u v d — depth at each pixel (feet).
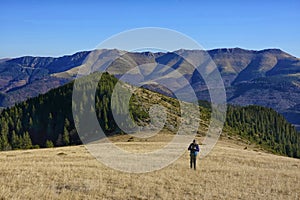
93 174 93.04
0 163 113.09
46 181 83.15
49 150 183.52
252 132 447.01
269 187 86.63
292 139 508.94
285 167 127.54
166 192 76.48
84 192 74.69
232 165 124.67
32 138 379.14
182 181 89.35
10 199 65.62
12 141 351.25
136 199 71.31
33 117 395.34
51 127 375.66
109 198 71.41
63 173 92.58
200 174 100.53
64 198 68.59
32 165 107.76
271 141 450.71
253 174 104.58
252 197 75.87
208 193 77.10
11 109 420.77
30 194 69.92
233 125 433.89
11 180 82.94
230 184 88.07
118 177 90.12
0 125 381.60
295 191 83.82
